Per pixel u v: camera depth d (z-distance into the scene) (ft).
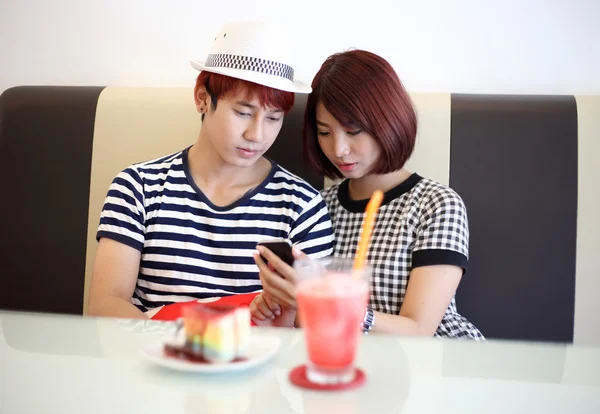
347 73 4.10
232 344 2.20
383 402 1.98
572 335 4.49
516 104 4.67
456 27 5.14
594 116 4.58
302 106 4.88
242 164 4.19
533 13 5.07
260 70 4.04
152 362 2.30
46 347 2.47
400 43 5.20
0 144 5.03
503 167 4.60
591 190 4.53
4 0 5.54
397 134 4.12
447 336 4.22
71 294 4.88
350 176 4.32
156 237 4.28
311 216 4.41
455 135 4.66
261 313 3.73
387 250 4.23
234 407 1.94
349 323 2.05
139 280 4.34
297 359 2.34
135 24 5.44
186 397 2.01
